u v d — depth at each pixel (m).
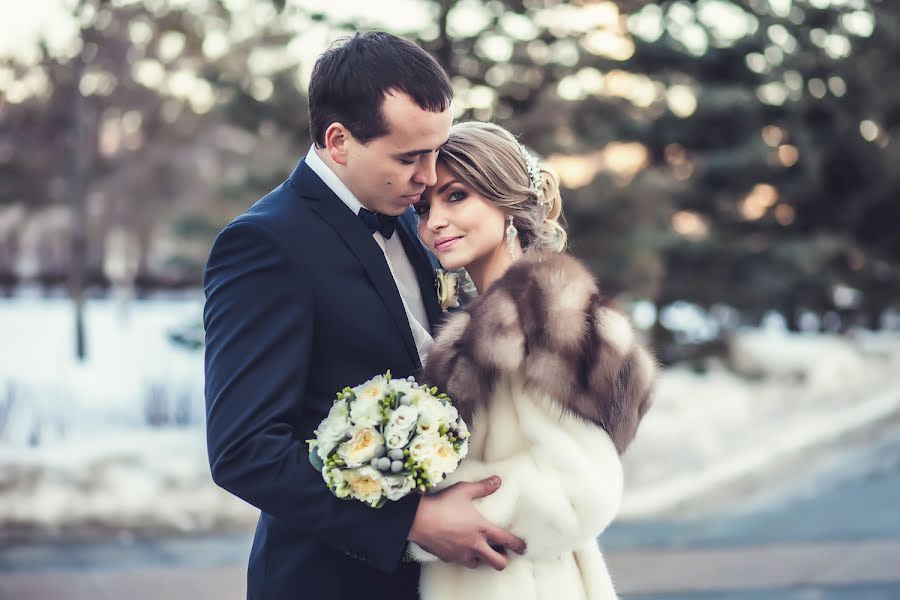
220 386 1.87
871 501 7.46
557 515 1.91
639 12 10.39
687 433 8.91
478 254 2.16
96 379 11.60
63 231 22.83
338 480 1.81
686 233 11.16
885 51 12.58
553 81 9.50
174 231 9.68
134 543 6.50
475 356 1.89
